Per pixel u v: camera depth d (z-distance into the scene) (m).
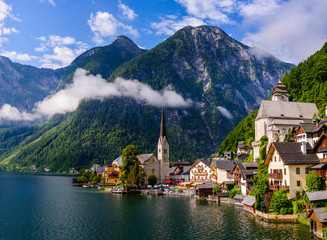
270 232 76.06
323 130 94.44
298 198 88.00
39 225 92.94
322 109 138.25
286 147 94.12
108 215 105.81
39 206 126.62
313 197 78.75
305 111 143.50
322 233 68.81
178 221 94.00
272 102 146.12
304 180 89.62
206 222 90.75
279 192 90.12
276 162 96.38
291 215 85.38
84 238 79.31
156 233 82.00
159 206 122.31
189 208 115.25
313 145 98.00
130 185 185.12
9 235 82.94
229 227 83.81
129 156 198.88
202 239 75.31
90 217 103.06
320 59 166.62
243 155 180.00
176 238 77.12
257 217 93.62
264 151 126.12
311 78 171.50
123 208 119.25
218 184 152.88
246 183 118.06
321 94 152.62
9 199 149.62
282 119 139.75
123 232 83.75
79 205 128.38
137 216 103.12
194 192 154.00
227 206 116.81
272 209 89.38
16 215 107.56
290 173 89.12
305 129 100.25
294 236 72.12
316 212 70.56
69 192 183.62
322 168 84.38
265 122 141.75
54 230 87.12
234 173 133.12
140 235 80.62
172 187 191.75
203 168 190.38
